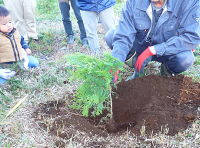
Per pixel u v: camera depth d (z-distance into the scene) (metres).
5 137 2.24
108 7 3.96
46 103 2.95
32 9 4.75
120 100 2.83
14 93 3.13
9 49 3.51
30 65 3.90
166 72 3.17
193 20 2.49
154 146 2.06
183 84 2.88
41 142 2.21
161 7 2.58
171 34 2.75
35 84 3.38
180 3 2.50
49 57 4.52
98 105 2.38
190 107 2.54
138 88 2.83
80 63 2.05
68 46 4.96
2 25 3.33
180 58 2.79
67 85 3.36
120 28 2.70
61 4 4.71
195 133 2.17
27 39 4.96
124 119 2.59
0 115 2.48
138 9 2.66
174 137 2.14
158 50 2.59
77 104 2.85
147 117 2.37
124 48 2.65
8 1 4.44
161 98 2.65
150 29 2.75
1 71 3.32
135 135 2.22
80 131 2.33
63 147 2.13
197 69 3.52
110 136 2.26
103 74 2.03
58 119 2.55
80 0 3.93
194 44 2.60
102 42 5.07
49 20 6.72
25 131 2.36
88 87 2.29
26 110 2.78
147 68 3.37
